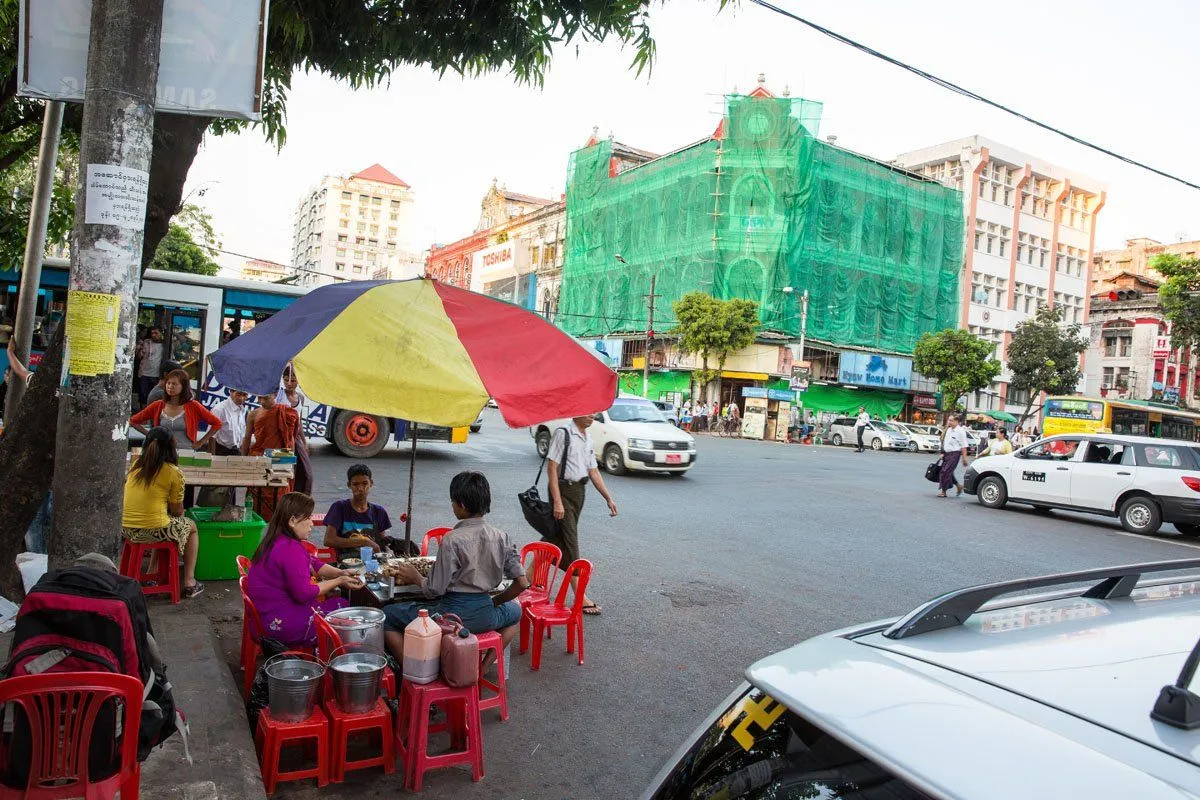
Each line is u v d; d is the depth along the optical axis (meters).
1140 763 1.22
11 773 2.50
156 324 13.05
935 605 1.93
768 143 38.53
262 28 3.53
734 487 15.09
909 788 1.28
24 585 5.12
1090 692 1.50
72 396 3.05
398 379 4.17
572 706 4.75
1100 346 52.62
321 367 4.14
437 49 6.45
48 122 7.80
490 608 4.39
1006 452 17.75
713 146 39.31
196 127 4.55
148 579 6.09
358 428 14.84
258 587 4.30
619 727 4.50
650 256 42.50
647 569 8.10
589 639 5.95
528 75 6.68
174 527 5.85
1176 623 1.96
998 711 1.42
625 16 6.00
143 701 2.80
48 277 12.80
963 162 47.53
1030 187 50.41
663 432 15.84
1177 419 29.91
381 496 11.10
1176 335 31.06
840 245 40.53
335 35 6.42
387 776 3.79
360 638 4.02
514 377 4.44
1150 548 11.35
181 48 3.45
